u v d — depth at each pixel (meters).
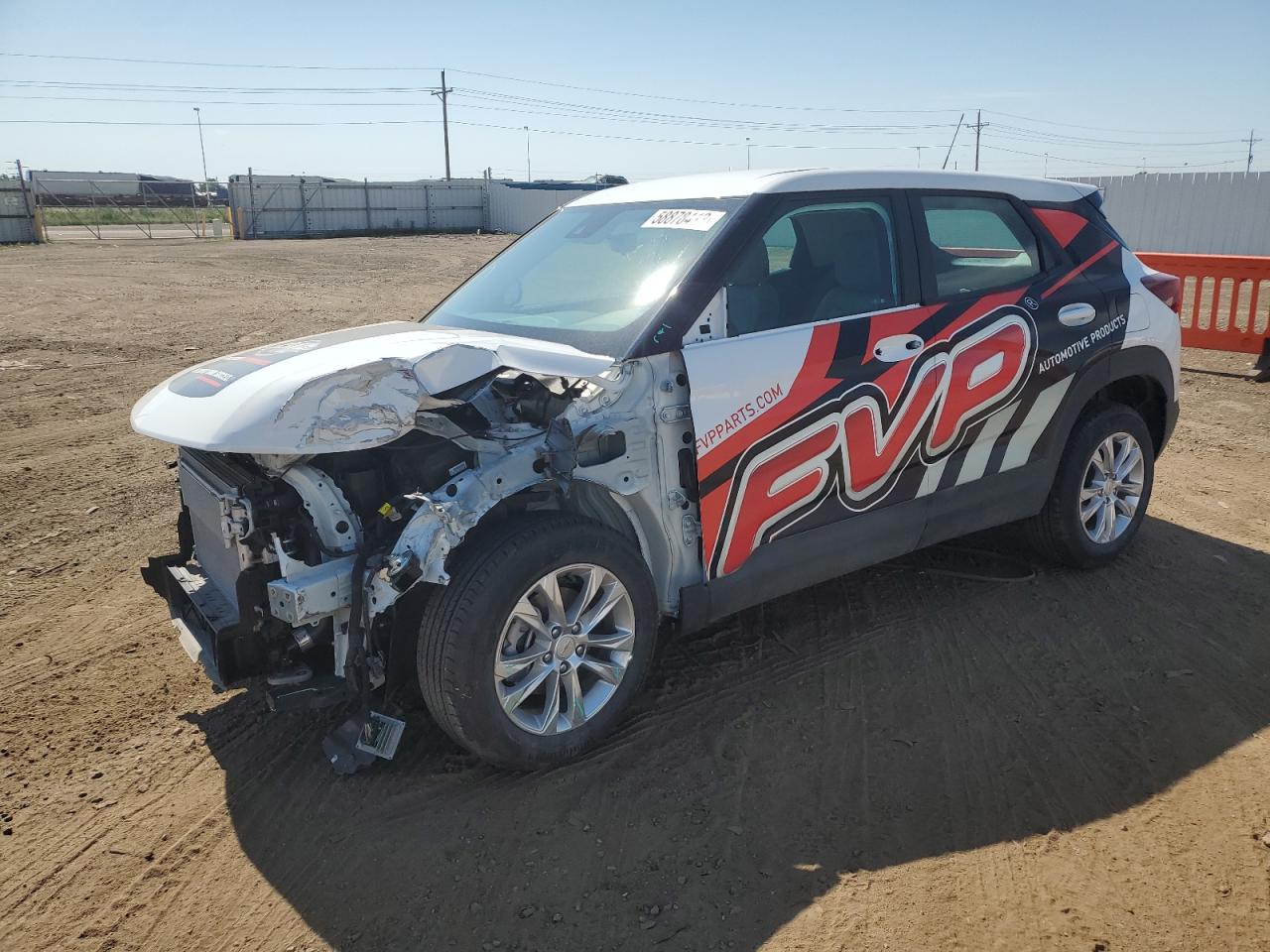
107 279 19.81
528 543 3.04
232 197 39.38
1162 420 5.06
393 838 2.98
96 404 8.60
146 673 4.01
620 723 3.58
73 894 2.77
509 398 3.41
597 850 2.91
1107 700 3.68
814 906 2.65
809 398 3.57
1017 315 4.20
